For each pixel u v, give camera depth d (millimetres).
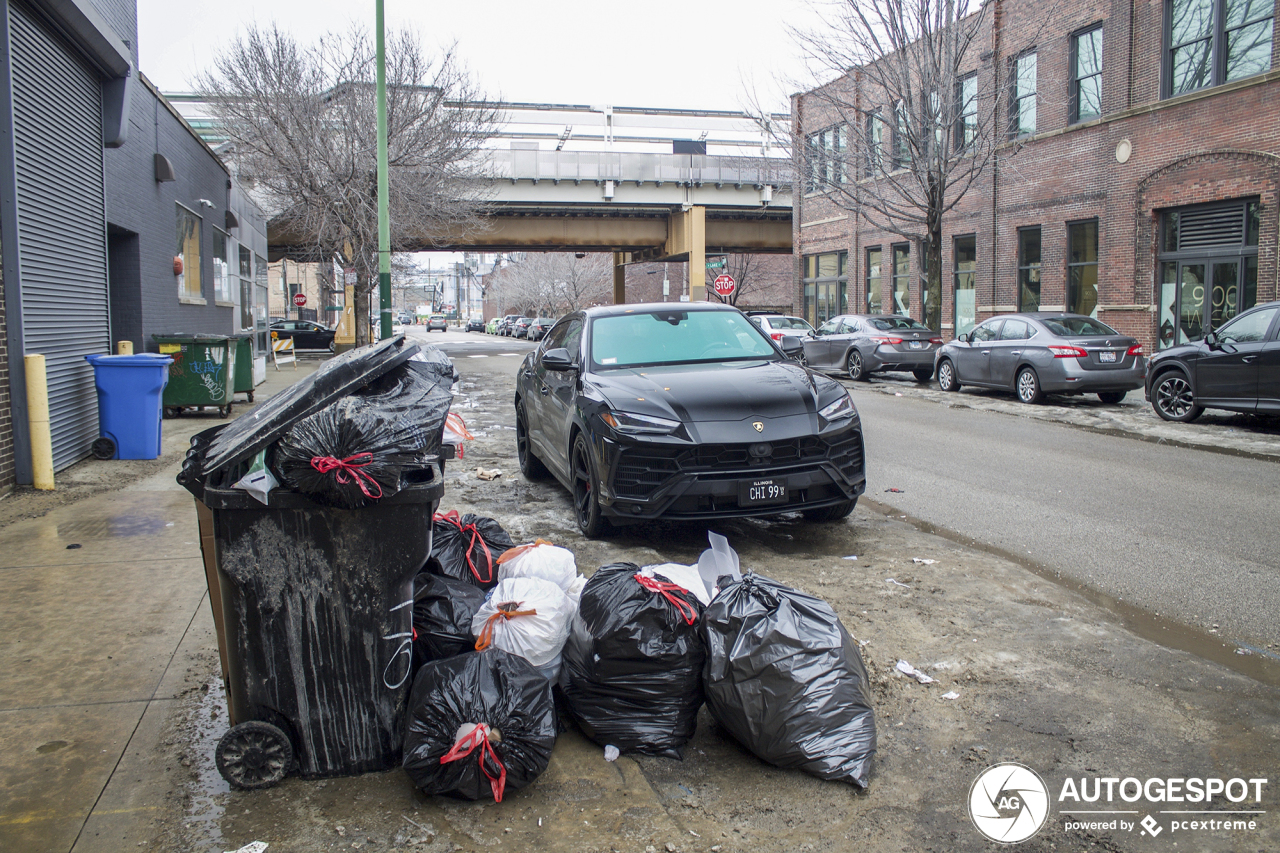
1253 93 16953
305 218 26062
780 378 6156
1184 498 7379
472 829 2746
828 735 3033
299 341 41688
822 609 3266
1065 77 21250
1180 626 4504
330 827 2748
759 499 5539
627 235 44781
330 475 2691
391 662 2955
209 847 2643
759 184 40094
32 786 2965
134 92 12055
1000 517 6824
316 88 23984
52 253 8617
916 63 19266
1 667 3893
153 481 8086
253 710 2924
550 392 7332
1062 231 21641
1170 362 12086
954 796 2939
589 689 3203
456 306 147750
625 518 5691
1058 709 3523
